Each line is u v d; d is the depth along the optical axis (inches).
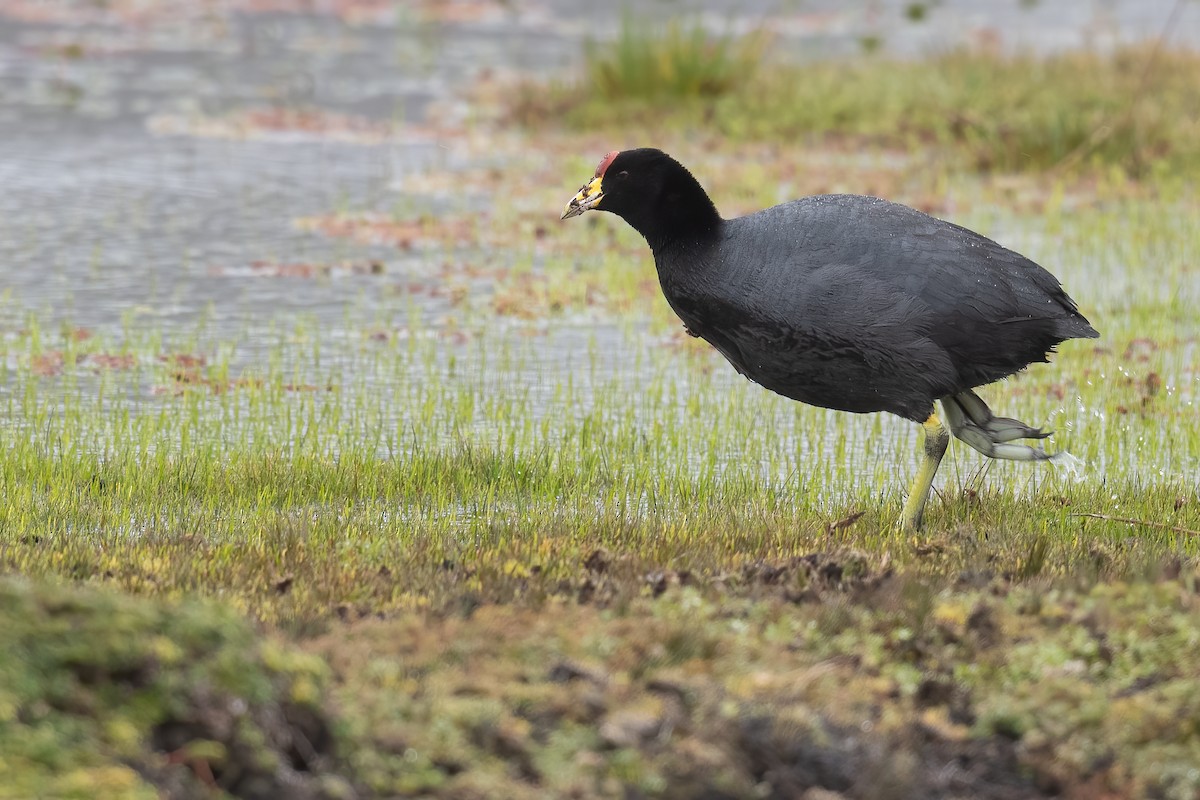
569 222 895.1
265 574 377.4
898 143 1098.7
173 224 860.6
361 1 1758.1
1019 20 1731.1
